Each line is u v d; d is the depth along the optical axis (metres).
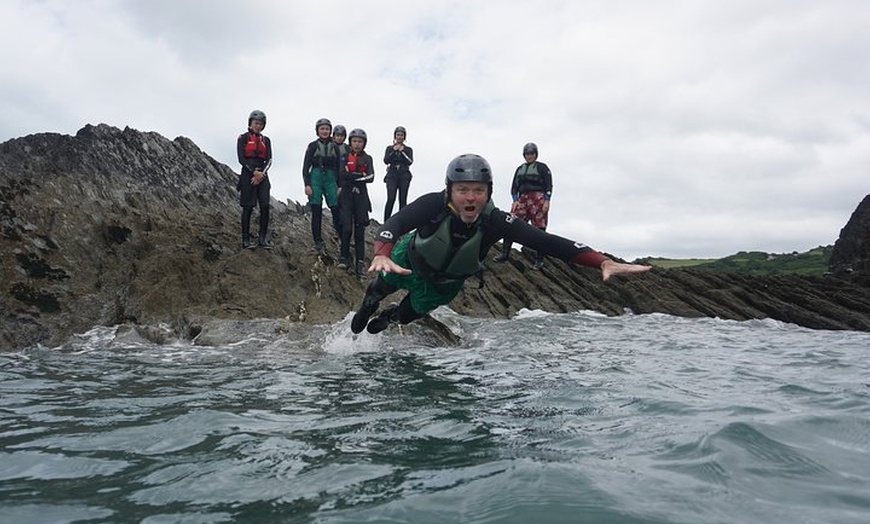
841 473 3.22
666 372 6.95
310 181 12.68
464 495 2.85
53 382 6.15
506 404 5.08
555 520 2.54
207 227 13.13
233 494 2.94
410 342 9.27
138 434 4.09
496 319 12.85
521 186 14.59
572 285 16.72
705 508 2.69
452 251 5.80
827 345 10.73
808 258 43.03
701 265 44.69
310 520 2.60
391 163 13.62
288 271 11.69
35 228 10.33
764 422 4.18
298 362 7.64
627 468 3.23
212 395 5.50
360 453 3.61
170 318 9.72
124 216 12.00
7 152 12.34
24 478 3.22
